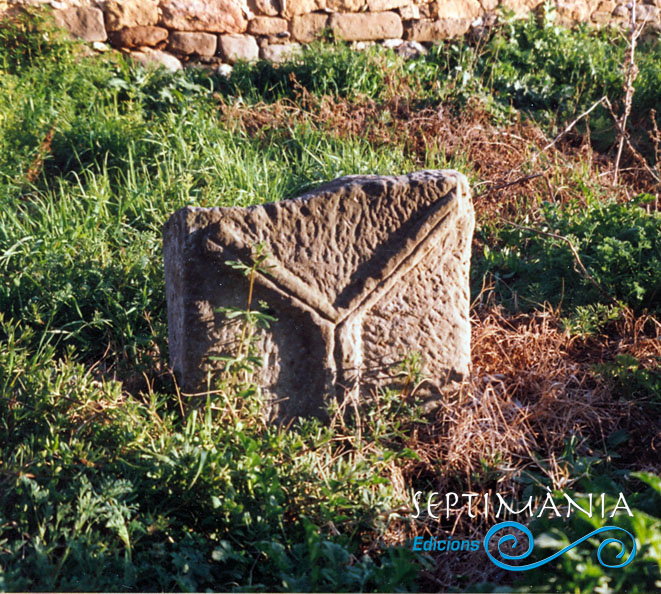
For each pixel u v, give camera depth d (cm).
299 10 704
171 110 574
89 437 271
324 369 296
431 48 736
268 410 295
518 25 749
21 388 296
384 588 216
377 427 286
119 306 355
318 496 251
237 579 231
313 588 209
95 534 226
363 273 296
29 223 420
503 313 392
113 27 655
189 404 288
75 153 492
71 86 579
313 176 495
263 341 292
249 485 248
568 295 395
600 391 329
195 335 285
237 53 688
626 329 367
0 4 618
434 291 304
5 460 262
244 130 561
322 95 611
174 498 249
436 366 309
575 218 440
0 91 538
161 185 456
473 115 607
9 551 222
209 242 279
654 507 238
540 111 657
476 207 473
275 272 285
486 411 303
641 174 565
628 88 529
